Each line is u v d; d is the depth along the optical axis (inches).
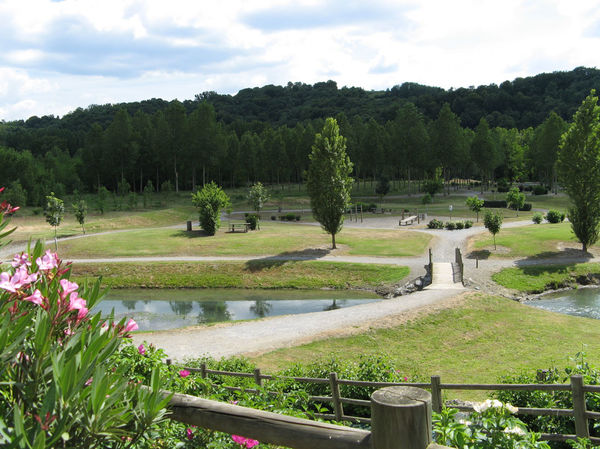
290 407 223.1
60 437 70.1
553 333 826.2
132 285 1438.2
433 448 79.8
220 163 4252.0
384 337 795.4
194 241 1927.9
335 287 1369.3
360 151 3841.0
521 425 157.9
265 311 1155.3
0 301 84.4
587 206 1520.7
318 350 731.4
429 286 1189.7
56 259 101.3
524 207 2824.8
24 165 3602.4
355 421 300.8
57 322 84.6
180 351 721.0
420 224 2342.5
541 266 1406.3
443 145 3636.8
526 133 5088.6
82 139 5620.1
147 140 4247.0
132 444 85.0
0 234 101.0
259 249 1752.0
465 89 7554.1
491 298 1003.9
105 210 3083.2
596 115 1491.1
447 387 281.1
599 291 1254.3
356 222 2502.5
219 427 102.3
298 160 3991.1
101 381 73.5
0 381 77.2
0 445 63.6
